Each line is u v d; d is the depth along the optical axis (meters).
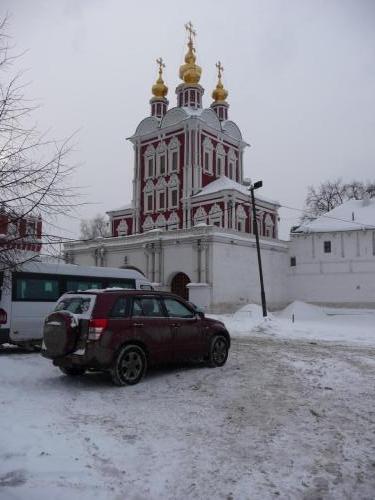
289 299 40.72
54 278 15.00
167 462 5.19
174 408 7.41
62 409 7.19
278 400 7.91
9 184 7.92
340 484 4.76
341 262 38.88
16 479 4.58
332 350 14.53
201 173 46.66
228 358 12.06
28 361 11.09
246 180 49.00
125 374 8.80
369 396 8.19
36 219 8.39
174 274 35.97
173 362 9.72
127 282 17.06
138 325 9.09
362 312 35.59
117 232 53.19
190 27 52.19
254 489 4.59
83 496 4.31
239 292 35.19
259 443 5.87
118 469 4.96
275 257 39.81
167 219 47.66
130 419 6.81
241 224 43.50
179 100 51.72
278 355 12.80
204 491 4.52
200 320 10.42
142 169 51.19
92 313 8.68
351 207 42.06
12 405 7.23
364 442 5.95
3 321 13.66
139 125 51.81
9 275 9.80
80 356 8.54
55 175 8.32
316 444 5.86
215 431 6.32
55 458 5.13
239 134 52.62
